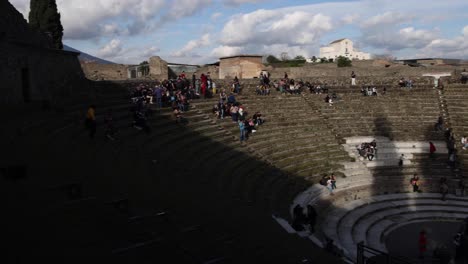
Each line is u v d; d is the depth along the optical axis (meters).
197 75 51.00
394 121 38.56
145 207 13.12
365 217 25.81
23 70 22.44
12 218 10.12
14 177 12.65
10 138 17.19
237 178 23.06
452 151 32.28
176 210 13.77
